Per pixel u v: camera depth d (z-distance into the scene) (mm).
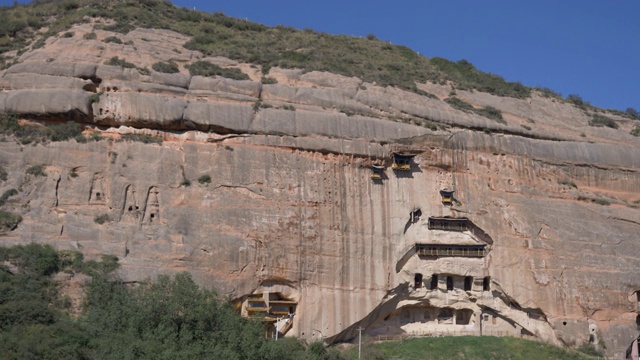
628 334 67562
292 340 55969
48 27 71125
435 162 68125
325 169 63969
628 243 70562
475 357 62688
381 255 64125
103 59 63438
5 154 57656
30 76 60844
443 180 68188
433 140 68375
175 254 57031
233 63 70438
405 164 66688
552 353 64688
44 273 53000
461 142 69625
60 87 60438
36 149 58125
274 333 59000
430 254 66312
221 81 65125
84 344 47688
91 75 61750
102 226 56781
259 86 66125
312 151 64125
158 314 50500
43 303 50562
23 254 53250
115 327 49750
